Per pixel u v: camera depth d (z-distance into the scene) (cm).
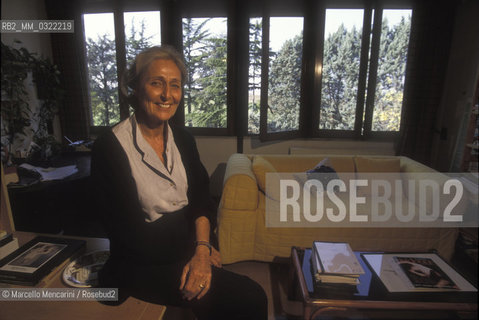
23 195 201
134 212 95
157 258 98
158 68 89
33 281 95
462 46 299
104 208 93
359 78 335
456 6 304
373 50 324
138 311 88
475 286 122
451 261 200
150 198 94
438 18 303
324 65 337
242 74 329
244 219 197
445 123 326
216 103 342
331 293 119
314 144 344
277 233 200
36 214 211
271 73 322
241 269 203
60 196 226
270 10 310
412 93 321
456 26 307
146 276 92
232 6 315
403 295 117
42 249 111
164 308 90
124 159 93
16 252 109
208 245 101
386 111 342
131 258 96
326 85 342
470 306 111
